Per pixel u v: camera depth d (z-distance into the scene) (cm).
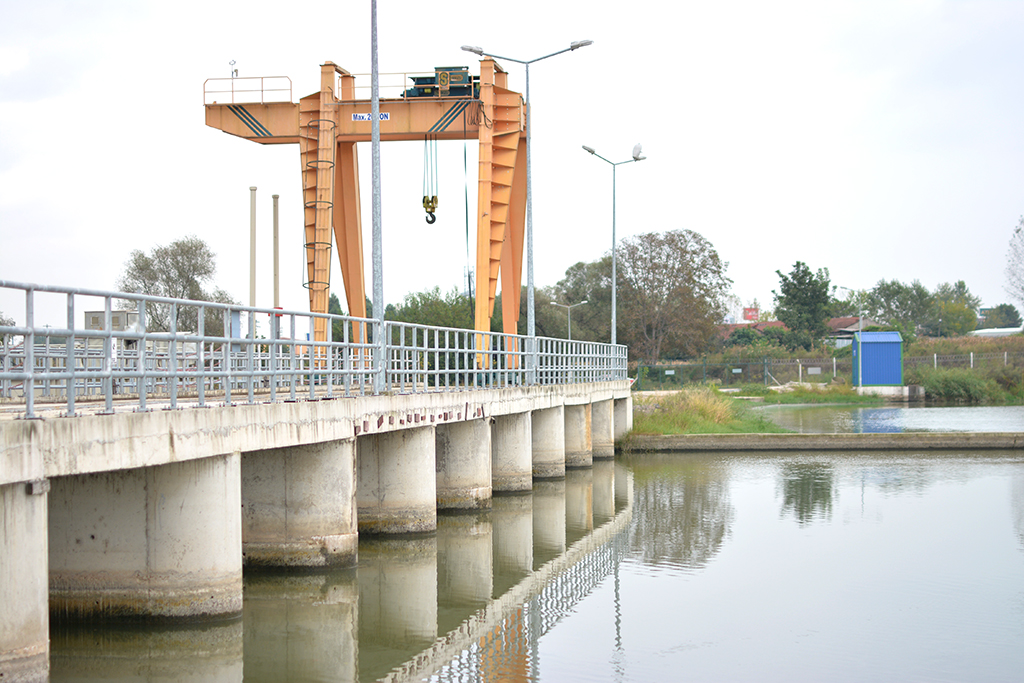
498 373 2542
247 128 3030
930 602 1543
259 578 1625
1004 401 6556
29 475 891
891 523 2277
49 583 1265
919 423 4897
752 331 11400
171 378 1160
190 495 1234
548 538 2144
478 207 3000
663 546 2041
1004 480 3022
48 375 942
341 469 1622
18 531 887
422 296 6388
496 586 1689
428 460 2019
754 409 5834
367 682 1143
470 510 2362
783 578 1723
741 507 2547
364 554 1914
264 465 1645
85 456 973
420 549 1962
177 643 1228
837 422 4975
